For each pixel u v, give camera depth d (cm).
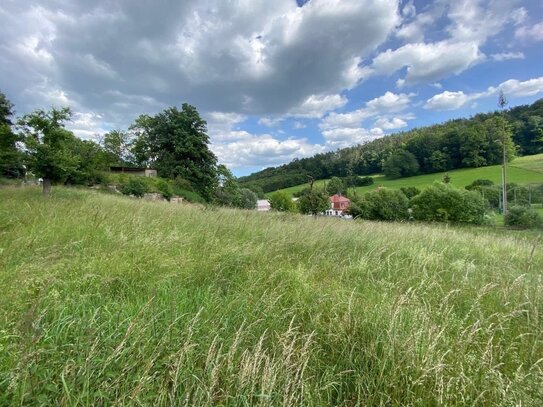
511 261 613
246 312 284
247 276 384
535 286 358
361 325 258
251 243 536
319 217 1173
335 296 324
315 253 530
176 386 176
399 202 3381
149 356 201
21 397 154
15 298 257
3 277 298
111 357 181
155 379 190
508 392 193
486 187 4859
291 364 205
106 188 2969
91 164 1709
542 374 201
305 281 378
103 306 266
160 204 1198
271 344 240
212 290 336
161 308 270
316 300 313
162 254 434
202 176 4694
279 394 182
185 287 344
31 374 167
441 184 2939
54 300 260
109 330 224
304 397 187
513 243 894
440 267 511
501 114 5994
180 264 399
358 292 337
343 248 586
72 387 166
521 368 216
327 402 197
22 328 201
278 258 486
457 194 2816
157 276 349
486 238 987
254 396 186
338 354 238
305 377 206
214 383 177
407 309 281
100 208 795
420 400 185
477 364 216
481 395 179
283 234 635
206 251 469
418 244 672
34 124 1252
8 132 1386
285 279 380
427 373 198
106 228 547
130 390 175
